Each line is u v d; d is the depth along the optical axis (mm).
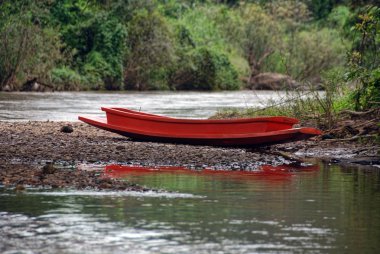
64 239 22562
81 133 50125
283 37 160250
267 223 25141
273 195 30125
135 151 40938
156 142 46906
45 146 41719
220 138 45469
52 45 122688
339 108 53594
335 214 26766
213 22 161250
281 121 44875
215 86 146500
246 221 25344
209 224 24734
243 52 159625
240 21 161125
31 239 22500
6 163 35938
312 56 153875
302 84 58062
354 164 40594
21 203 27062
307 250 22016
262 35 158875
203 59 145875
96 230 23609
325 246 22438
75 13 134375
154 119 46719
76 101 90688
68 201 27578
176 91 135750
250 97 110125
